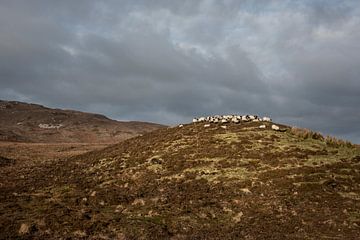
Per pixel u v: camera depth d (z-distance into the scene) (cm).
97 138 16000
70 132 16875
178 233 2586
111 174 4184
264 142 4456
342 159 3919
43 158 6266
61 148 8338
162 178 3847
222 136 4825
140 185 3734
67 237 2366
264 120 5647
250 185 3447
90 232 2480
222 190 3416
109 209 3053
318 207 2969
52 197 3391
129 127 19138
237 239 2480
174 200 3222
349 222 2706
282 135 4753
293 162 3841
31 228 2450
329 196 3145
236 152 4212
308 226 2678
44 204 3088
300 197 3145
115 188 3722
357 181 3422
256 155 4081
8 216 2705
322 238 2481
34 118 19138
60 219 2661
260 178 3559
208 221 2820
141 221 2744
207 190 3438
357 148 4350
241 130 5022
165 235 2512
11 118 18900
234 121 5581
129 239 2419
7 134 13850
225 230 2645
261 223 2753
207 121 5831
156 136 5569
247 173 3716
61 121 18938
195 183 3622
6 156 6384
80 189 3716
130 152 4922
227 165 3928
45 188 3766
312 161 3866
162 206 3072
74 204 3131
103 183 3941
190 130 5362
